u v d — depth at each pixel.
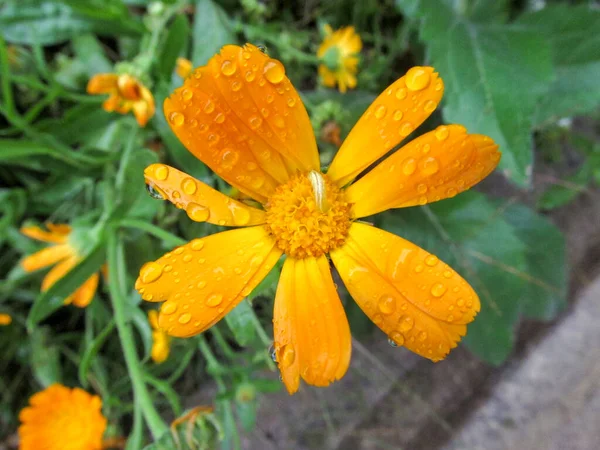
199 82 0.06
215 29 0.10
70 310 0.12
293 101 0.07
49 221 0.11
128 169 0.09
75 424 0.09
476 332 0.12
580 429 0.13
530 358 0.14
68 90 0.11
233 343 0.12
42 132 0.10
